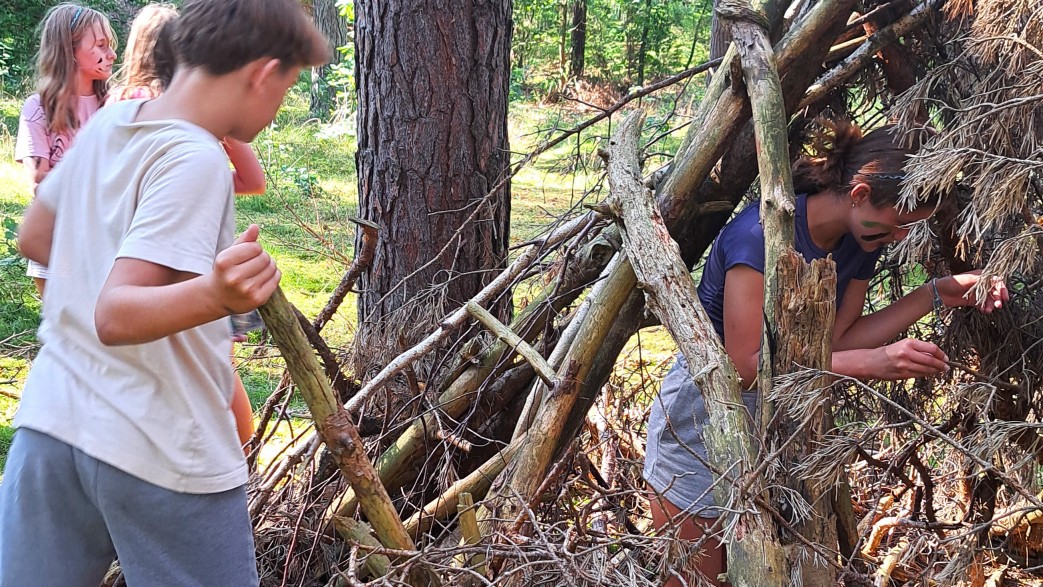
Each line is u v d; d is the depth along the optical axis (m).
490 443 2.62
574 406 2.28
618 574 1.67
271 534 2.42
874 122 2.46
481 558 1.87
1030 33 1.92
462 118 2.89
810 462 1.75
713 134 2.27
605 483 2.52
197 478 1.49
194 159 1.38
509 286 2.66
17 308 4.45
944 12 2.27
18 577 1.50
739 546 1.65
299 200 6.23
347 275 2.55
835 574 1.87
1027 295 2.23
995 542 2.51
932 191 1.83
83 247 1.46
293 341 1.48
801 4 2.48
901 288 2.54
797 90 2.29
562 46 14.71
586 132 6.51
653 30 15.31
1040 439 2.11
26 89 9.57
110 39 3.26
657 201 2.30
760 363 1.82
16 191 6.53
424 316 2.80
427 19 2.79
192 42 1.47
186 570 1.52
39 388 1.49
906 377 1.83
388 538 1.70
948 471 2.33
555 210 6.45
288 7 1.49
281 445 3.36
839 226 1.92
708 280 2.02
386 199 2.96
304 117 10.68
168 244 1.32
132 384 1.44
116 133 1.48
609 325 2.21
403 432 2.64
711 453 1.77
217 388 1.54
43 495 1.48
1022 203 1.81
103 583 2.10
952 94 2.18
